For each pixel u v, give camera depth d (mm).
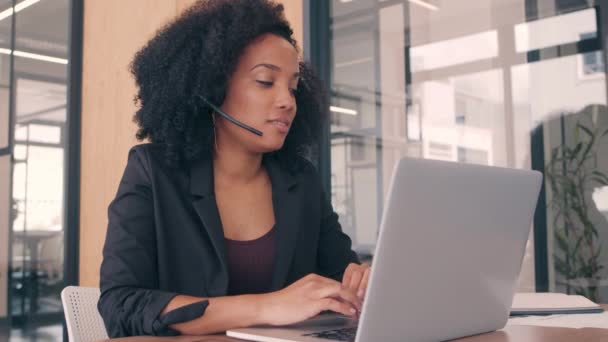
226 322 938
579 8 3279
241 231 1299
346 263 1509
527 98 3412
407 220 756
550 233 3432
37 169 4297
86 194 4113
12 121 4430
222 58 1277
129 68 1538
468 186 833
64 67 4363
